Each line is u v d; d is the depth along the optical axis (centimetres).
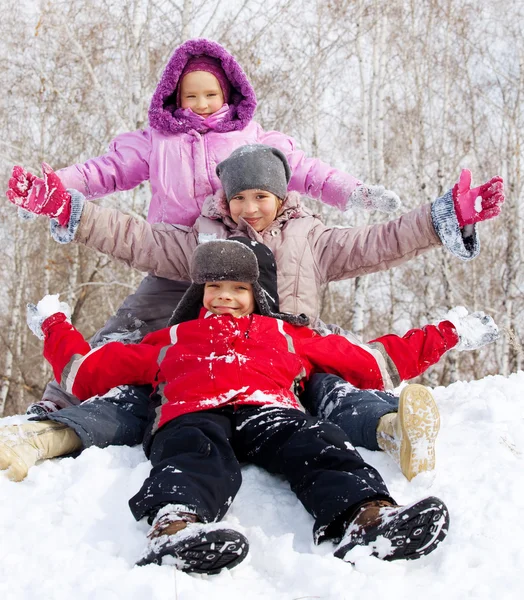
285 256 336
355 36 1177
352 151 1370
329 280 352
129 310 368
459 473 244
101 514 221
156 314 365
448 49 1364
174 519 188
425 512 182
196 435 223
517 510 218
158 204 380
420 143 1297
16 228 1497
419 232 325
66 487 237
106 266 1527
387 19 1246
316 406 283
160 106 387
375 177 1163
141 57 917
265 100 1077
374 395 274
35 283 1597
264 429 242
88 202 327
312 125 1255
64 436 262
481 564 190
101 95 915
